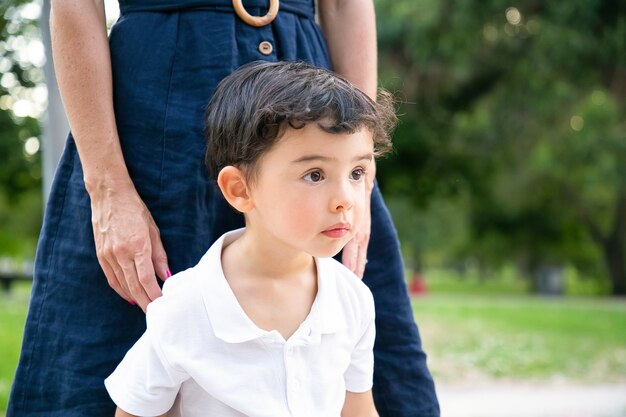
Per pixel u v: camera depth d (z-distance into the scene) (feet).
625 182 50.62
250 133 5.46
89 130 6.46
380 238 7.41
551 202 80.12
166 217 6.61
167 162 6.64
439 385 25.38
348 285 6.26
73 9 6.52
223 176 5.70
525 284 119.14
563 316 42.42
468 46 49.21
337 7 7.68
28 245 107.76
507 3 47.39
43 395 6.56
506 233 89.56
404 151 59.47
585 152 51.42
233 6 6.85
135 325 6.55
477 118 57.52
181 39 6.78
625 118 53.26
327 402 5.85
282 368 5.67
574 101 53.67
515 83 53.72
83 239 6.66
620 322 40.50
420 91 55.57
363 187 5.65
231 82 5.90
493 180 66.59
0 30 32.71
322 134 5.32
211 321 5.63
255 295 5.86
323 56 7.38
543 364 29.07
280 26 7.04
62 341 6.57
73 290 6.63
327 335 5.96
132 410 5.71
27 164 43.32
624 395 24.34
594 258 93.04
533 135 58.39
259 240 5.80
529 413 21.63
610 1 45.24
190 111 6.68
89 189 6.47
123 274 6.37
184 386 5.79
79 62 6.50
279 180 5.40
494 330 36.73
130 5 6.95
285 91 5.44
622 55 45.80
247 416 5.61
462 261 147.43
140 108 6.69
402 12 49.83
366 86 7.46
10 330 25.53
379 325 7.27
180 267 6.57
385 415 7.23
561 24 46.24
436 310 44.16
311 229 5.40
